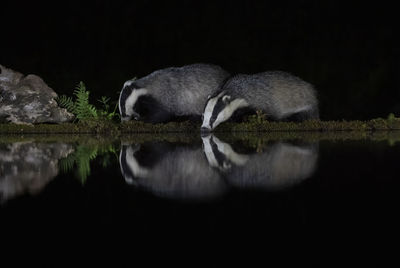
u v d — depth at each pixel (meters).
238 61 17.80
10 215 3.38
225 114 12.66
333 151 7.80
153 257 2.50
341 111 16.80
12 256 2.52
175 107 13.66
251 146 8.90
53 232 2.94
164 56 17.94
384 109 16.92
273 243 2.74
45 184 4.73
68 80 17.06
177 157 7.22
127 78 17.34
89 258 2.48
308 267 2.38
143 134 12.71
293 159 6.80
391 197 3.98
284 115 13.52
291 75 13.73
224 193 4.21
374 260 2.46
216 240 2.79
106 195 4.13
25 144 9.64
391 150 7.83
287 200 3.90
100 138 11.27
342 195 4.08
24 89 13.66
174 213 3.43
